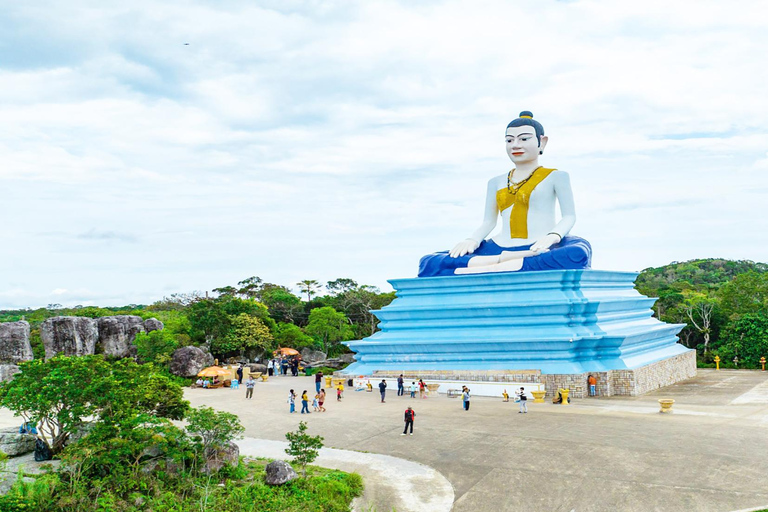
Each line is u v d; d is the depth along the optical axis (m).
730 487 20.39
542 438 27.00
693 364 53.09
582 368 40.56
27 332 53.22
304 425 24.00
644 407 34.72
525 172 49.62
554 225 48.94
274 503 19.97
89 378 22.36
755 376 50.94
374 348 47.38
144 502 19.62
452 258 49.50
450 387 42.19
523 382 40.44
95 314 72.62
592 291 45.59
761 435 26.30
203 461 22.16
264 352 65.50
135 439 21.48
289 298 93.88
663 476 21.62
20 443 23.89
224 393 44.59
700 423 29.11
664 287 102.06
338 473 22.83
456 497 21.09
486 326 44.53
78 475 20.11
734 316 66.25
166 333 60.31
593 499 20.28
